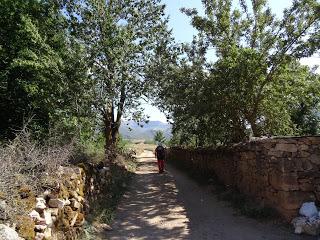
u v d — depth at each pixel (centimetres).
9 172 573
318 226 752
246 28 1346
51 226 578
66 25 1577
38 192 603
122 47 1442
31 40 1352
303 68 1341
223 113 1338
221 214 970
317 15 1159
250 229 817
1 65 1458
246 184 1096
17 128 1381
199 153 1816
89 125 1321
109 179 1282
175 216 980
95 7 1516
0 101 1437
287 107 1451
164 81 1609
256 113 1366
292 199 829
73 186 759
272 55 1207
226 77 1198
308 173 839
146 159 3459
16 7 1513
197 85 1346
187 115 1442
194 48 1403
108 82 1388
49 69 1278
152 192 1370
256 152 1005
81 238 728
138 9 1739
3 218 466
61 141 959
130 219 961
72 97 1279
